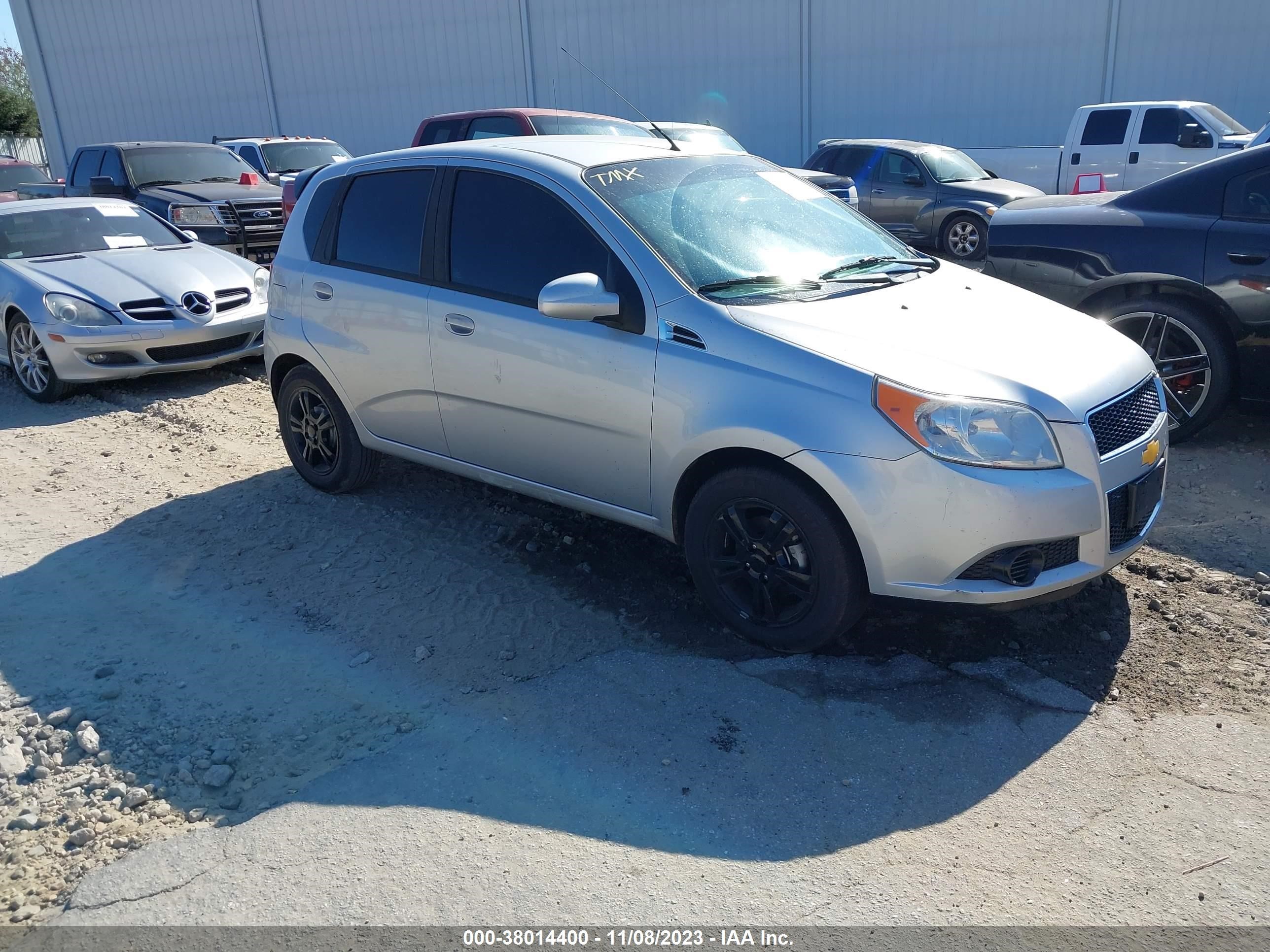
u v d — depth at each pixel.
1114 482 3.30
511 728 3.17
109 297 7.29
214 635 3.81
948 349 3.34
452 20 21.05
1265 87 17.55
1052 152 14.53
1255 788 2.79
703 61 20.03
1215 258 5.20
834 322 3.47
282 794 2.88
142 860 2.62
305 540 4.69
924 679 3.37
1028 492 3.09
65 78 23.95
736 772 2.93
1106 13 17.84
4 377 8.38
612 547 4.51
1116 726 3.09
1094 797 2.78
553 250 3.96
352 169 4.84
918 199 13.42
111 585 4.25
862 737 3.08
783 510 3.35
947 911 2.39
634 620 3.86
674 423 3.54
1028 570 3.21
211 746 3.12
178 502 5.22
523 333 3.96
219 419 6.82
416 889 2.49
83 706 3.32
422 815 2.77
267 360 5.29
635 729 3.15
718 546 3.61
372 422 4.82
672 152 4.40
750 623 3.58
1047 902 2.41
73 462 5.95
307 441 5.27
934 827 2.69
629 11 20.06
